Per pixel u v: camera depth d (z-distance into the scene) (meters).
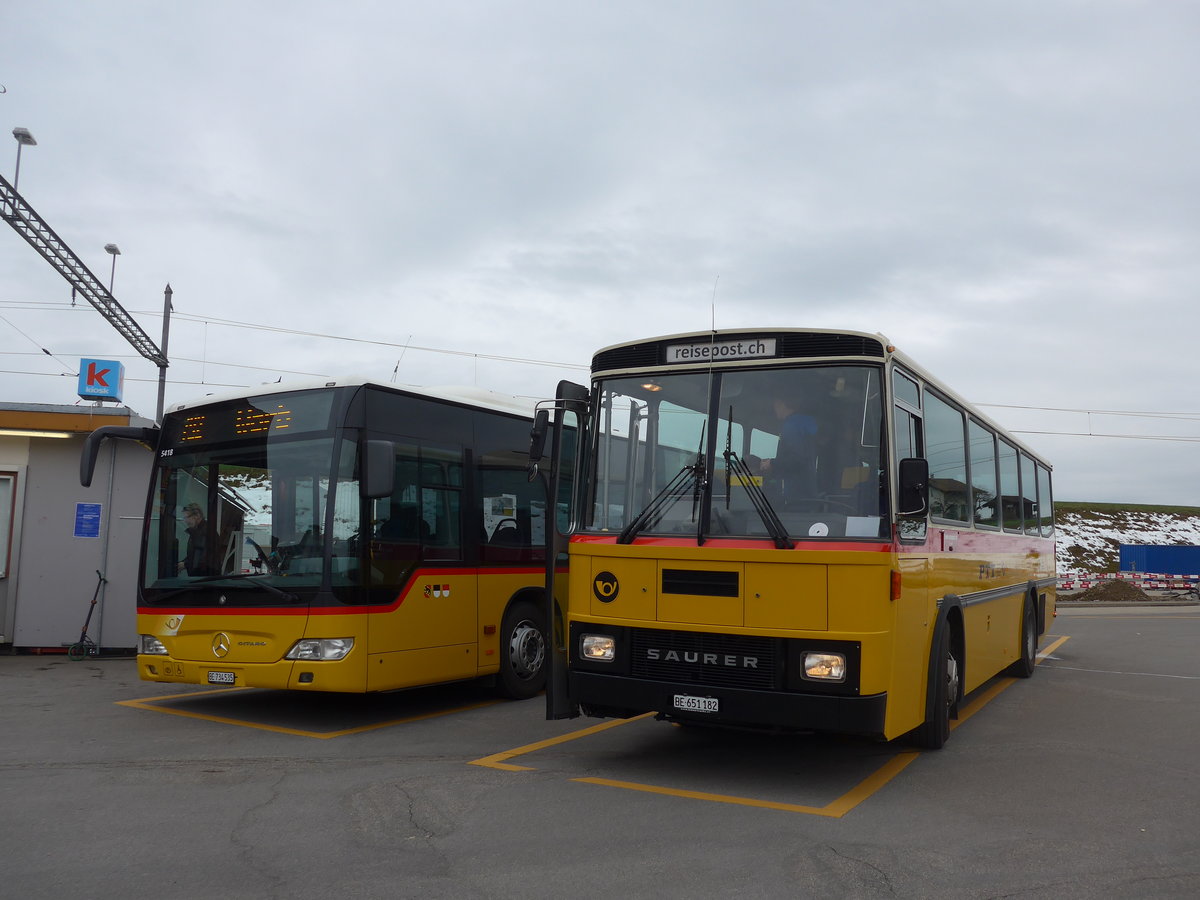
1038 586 13.84
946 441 8.37
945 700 7.91
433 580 9.52
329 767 7.24
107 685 11.48
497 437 10.79
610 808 6.10
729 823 5.78
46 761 7.43
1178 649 17.33
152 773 7.02
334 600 8.55
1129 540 63.62
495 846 5.32
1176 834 5.66
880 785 6.78
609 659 6.83
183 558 9.41
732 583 6.42
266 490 9.09
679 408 6.95
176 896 4.56
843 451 6.46
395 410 9.40
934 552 7.58
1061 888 4.72
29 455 14.10
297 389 9.21
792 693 6.18
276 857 5.12
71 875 4.84
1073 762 7.58
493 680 10.64
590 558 7.01
